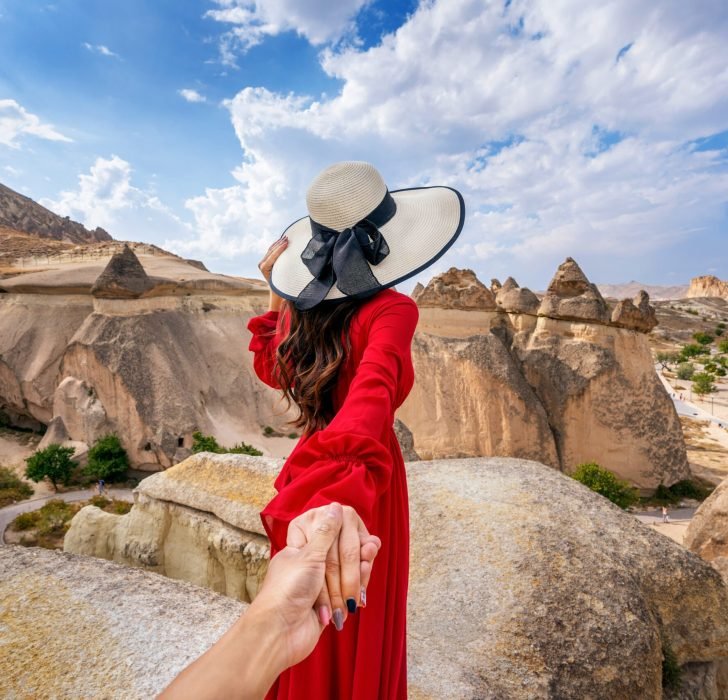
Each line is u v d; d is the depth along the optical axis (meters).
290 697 2.04
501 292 42.75
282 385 2.07
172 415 44.97
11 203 165.25
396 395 1.69
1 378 51.84
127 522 10.19
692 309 182.50
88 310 55.72
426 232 2.00
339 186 1.93
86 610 4.74
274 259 2.50
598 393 35.19
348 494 1.17
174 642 4.43
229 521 8.88
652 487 35.41
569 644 5.83
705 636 6.84
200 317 59.19
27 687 3.92
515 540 7.32
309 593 0.89
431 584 6.90
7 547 5.74
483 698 4.90
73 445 43.75
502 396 34.91
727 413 65.12
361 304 1.87
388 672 2.04
